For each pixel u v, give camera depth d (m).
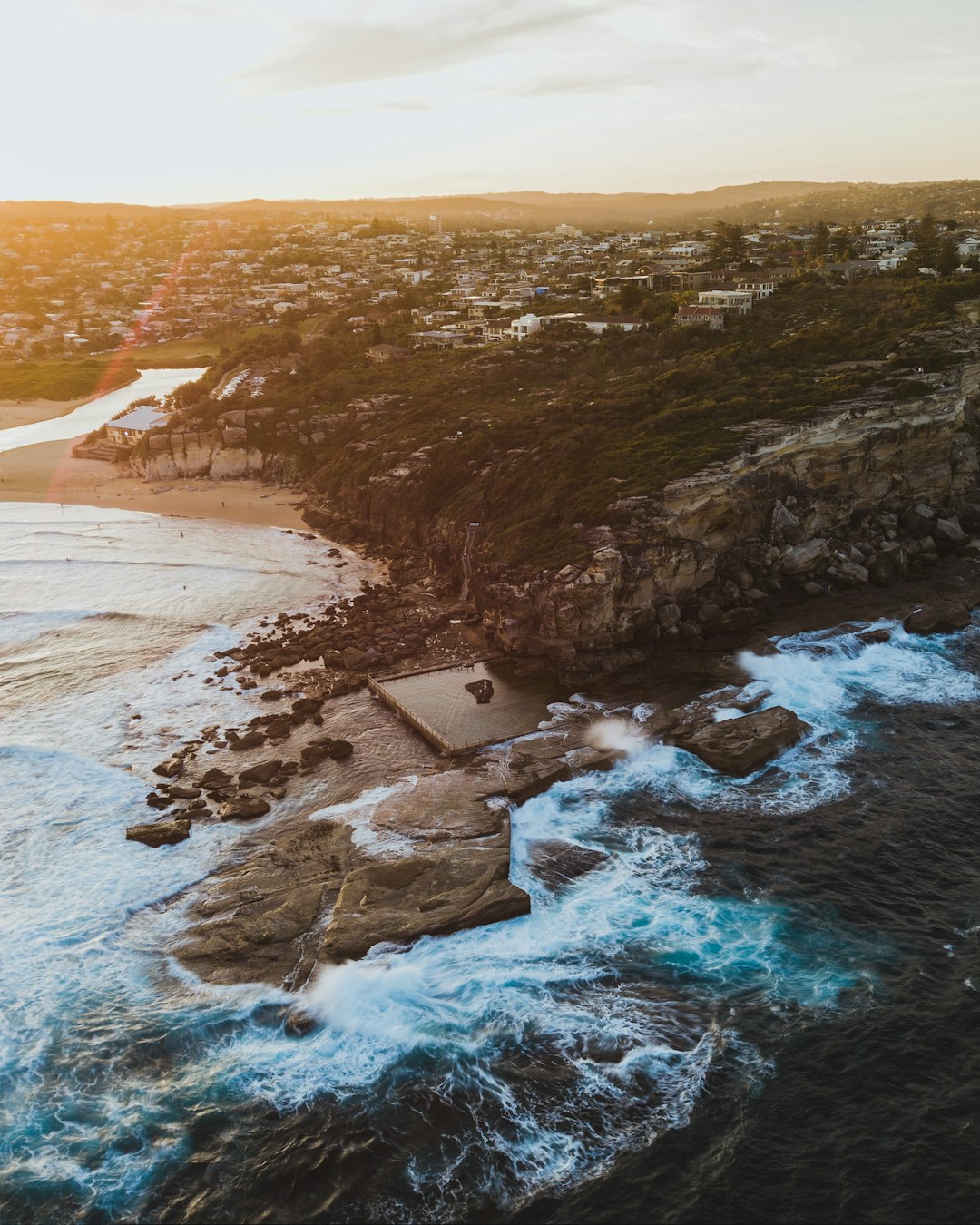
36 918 46.59
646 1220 30.97
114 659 78.31
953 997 39.84
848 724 63.06
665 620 76.25
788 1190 31.81
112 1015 40.47
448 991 41.16
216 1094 36.53
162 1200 32.38
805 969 41.94
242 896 47.41
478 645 78.56
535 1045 38.31
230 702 70.12
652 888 47.84
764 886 47.69
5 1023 40.12
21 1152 34.28
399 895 46.06
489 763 59.03
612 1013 39.84
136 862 51.09
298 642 80.12
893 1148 33.12
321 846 51.00
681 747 60.78
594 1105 35.50
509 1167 33.09
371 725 66.12
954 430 98.38
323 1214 31.59
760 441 85.25
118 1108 36.03
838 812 53.59
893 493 94.50
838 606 80.88
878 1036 38.00
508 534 84.12
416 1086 36.59
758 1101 35.34
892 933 43.94
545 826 53.44
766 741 59.12
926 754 59.22
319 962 42.44
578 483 86.38
